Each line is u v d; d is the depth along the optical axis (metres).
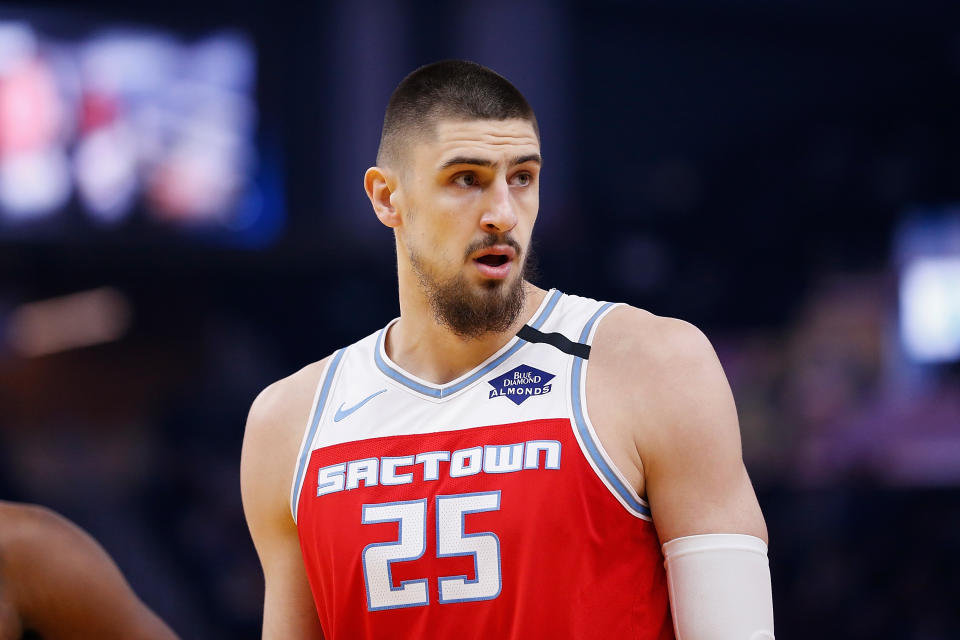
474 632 7.13
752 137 48.91
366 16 42.06
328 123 41.94
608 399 7.27
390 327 8.45
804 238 46.88
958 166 43.41
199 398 43.50
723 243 48.84
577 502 7.05
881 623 28.91
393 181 7.80
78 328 44.59
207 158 40.25
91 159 39.00
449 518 7.23
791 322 45.56
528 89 44.03
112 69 39.16
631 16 45.22
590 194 47.91
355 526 7.49
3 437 41.69
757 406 41.94
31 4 38.56
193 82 40.12
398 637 7.34
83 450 43.28
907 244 43.78
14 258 41.41
